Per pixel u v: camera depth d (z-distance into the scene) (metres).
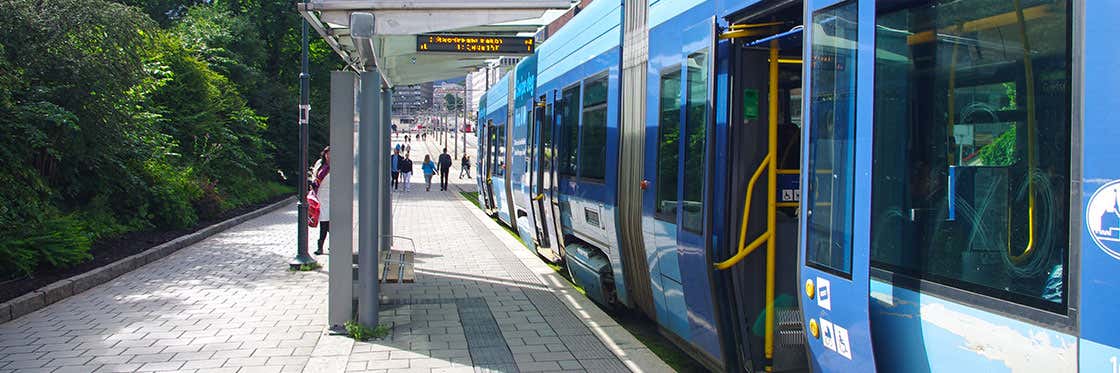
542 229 11.11
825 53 3.85
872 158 3.47
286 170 31.41
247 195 22.83
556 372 5.79
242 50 29.97
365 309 6.87
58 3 11.85
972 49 3.01
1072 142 2.54
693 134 5.27
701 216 5.04
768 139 4.83
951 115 3.09
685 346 5.90
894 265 3.35
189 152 20.62
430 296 8.79
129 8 13.20
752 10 4.54
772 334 4.85
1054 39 2.65
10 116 10.66
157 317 7.64
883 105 3.43
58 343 6.60
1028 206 2.72
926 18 3.23
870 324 3.46
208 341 6.71
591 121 8.13
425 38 8.12
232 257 11.93
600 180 7.69
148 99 18.00
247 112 25.38
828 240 3.78
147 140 15.41
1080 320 2.48
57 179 12.43
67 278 9.02
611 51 7.38
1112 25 2.42
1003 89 2.86
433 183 42.75
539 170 10.95
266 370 5.85
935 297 3.12
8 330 7.05
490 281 9.88
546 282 9.82
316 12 6.08
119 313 7.80
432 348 6.45
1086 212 2.47
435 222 18.80
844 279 3.63
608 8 7.61
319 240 11.98
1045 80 2.68
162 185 14.80
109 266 9.85
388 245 10.26
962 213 3.01
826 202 3.81
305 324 7.38
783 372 4.88
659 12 6.09
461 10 6.11
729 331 4.95
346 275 6.93
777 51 4.82
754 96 4.82
